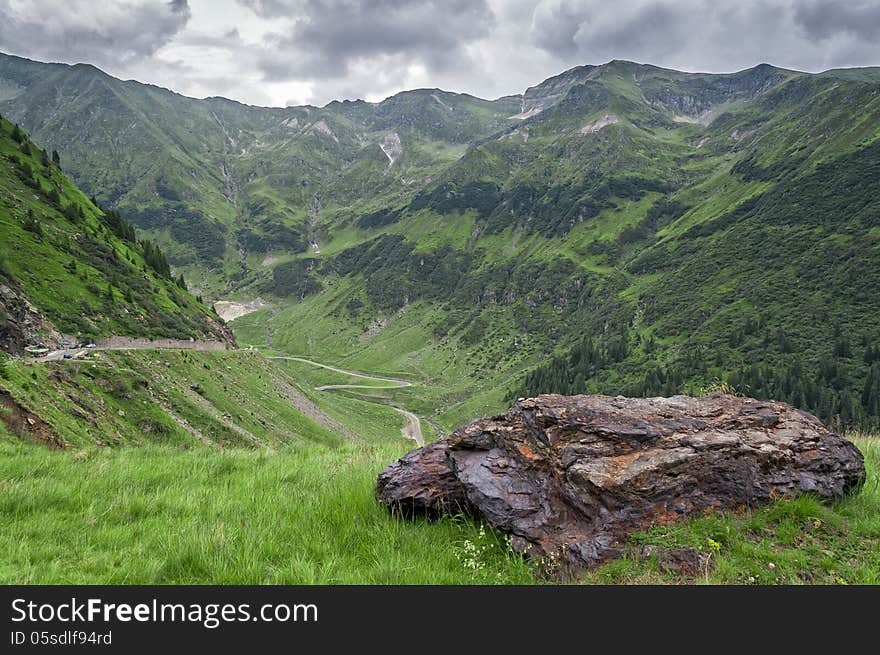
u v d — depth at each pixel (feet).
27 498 28.45
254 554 22.24
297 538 24.45
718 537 22.29
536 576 22.02
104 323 329.31
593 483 23.99
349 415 582.76
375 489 30.55
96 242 429.38
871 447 43.50
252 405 360.07
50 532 24.70
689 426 28.27
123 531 25.36
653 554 21.31
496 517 25.11
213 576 20.79
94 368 229.66
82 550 23.27
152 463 39.04
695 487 24.61
